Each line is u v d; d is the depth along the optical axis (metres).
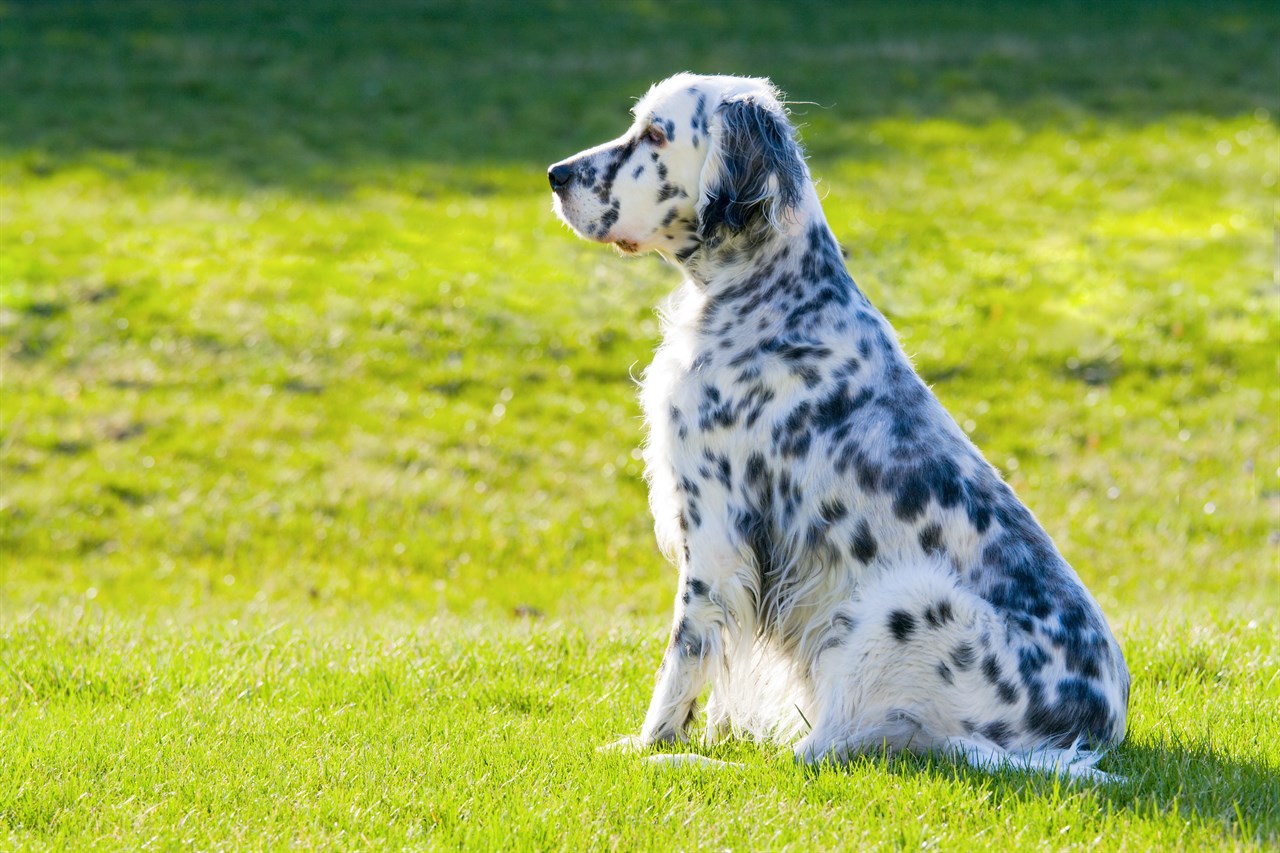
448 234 23.73
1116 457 16.47
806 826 5.11
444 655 8.02
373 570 13.93
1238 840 4.84
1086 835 4.95
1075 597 5.82
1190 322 19.95
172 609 12.55
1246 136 28.80
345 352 19.30
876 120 30.42
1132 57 34.94
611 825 5.18
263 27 37.84
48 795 5.50
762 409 6.03
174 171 26.97
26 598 12.90
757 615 6.17
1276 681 7.20
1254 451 16.48
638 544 14.62
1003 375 18.67
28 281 20.73
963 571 5.73
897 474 5.82
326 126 30.39
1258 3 39.41
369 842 5.07
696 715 6.27
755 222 6.26
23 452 16.22
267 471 16.06
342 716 6.72
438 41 36.91
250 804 5.45
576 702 7.16
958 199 25.48
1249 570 13.58
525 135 29.92
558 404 18.05
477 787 5.63
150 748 6.09
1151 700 6.91
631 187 6.46
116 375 18.30
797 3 40.44
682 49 36.03
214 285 21.05
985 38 36.72
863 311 6.22
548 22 38.53
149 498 15.43
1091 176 26.72
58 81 32.69
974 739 5.61
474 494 15.67
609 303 21.03
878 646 5.65
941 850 4.87
